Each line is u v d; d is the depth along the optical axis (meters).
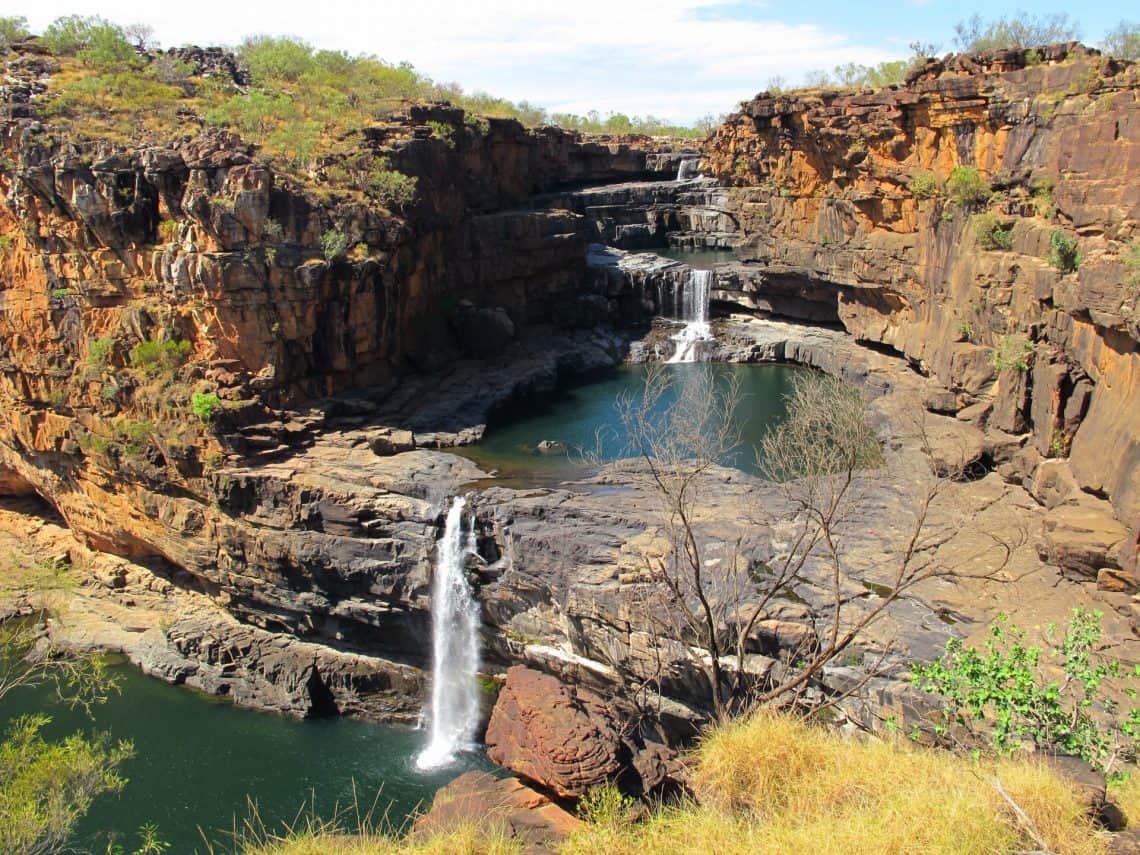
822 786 16.39
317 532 34.78
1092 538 25.03
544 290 59.94
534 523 32.09
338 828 22.31
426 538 33.53
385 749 32.47
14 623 32.34
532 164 76.50
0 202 41.09
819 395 35.47
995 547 28.16
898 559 28.16
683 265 65.31
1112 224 28.75
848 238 50.69
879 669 21.47
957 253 40.03
